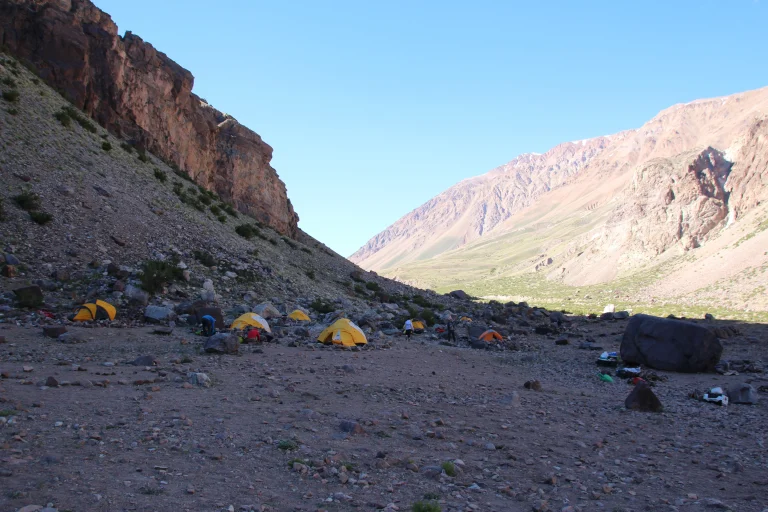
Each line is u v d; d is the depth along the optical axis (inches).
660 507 346.3
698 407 752.3
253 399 556.1
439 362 1030.4
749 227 5369.1
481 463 414.6
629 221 7460.6
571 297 5826.8
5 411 431.5
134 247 1480.1
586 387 903.7
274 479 348.8
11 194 1369.3
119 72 2294.5
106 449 370.3
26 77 1898.4
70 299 1141.7
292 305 1609.3
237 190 3102.9
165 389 574.2
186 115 2785.4
